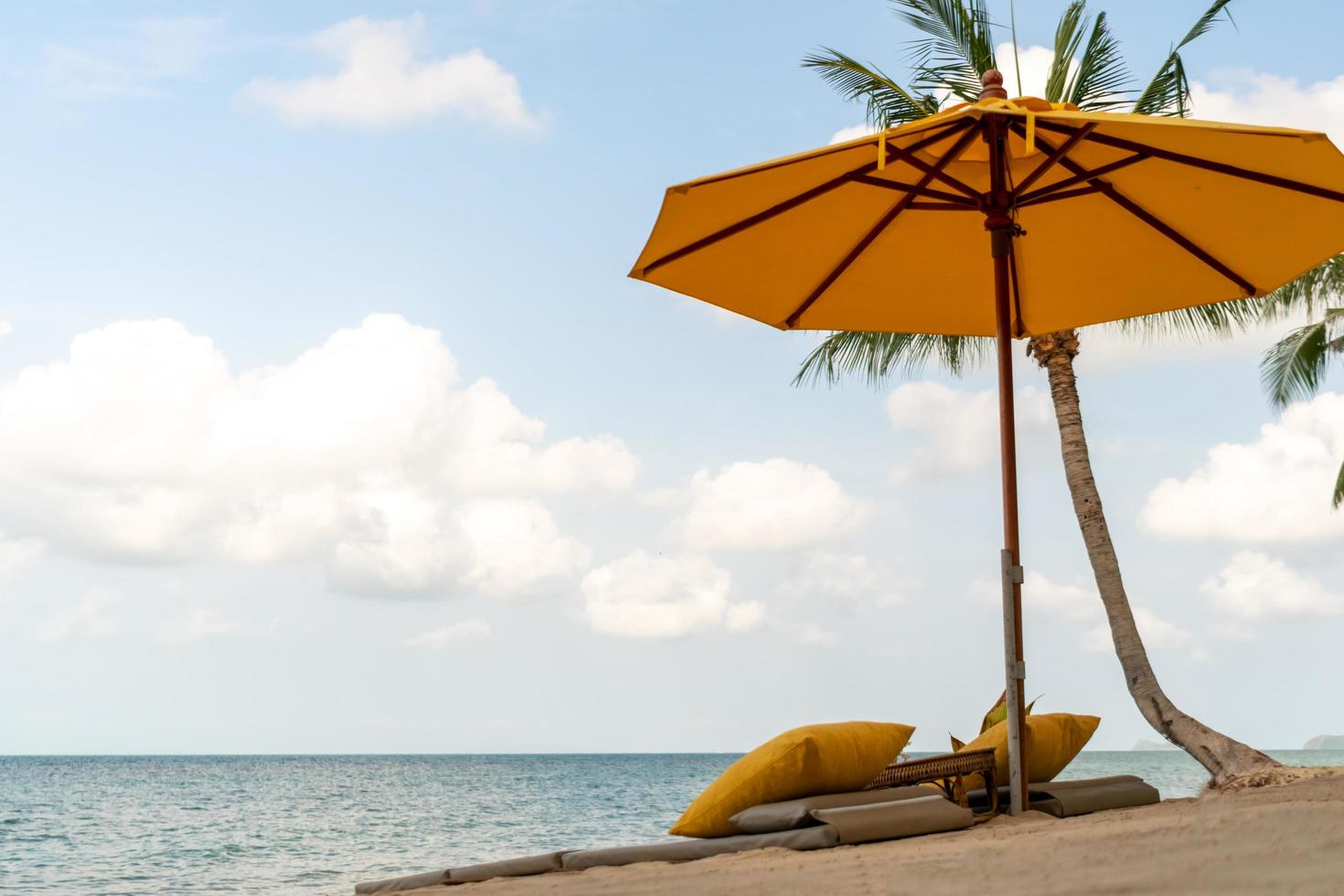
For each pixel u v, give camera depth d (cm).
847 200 488
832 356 1441
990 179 490
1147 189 480
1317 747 18900
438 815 4588
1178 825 235
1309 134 353
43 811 4722
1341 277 1254
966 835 403
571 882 341
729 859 377
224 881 2459
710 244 484
